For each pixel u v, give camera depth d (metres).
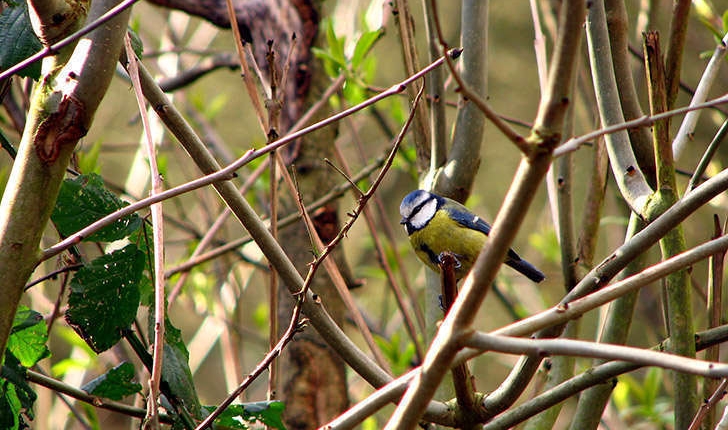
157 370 3.76
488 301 16.12
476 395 4.35
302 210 4.81
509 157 18.66
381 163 8.32
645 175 4.93
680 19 4.39
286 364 7.44
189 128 4.40
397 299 7.34
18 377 4.25
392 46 18.69
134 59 4.23
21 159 3.34
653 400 8.41
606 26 4.92
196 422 4.73
